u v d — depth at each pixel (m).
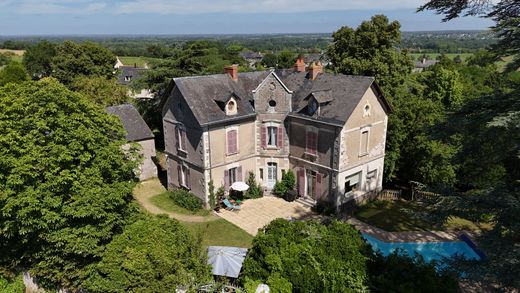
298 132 28.20
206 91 28.16
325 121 25.62
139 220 17.84
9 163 15.48
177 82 27.33
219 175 28.20
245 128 28.86
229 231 24.97
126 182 18.72
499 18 14.58
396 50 37.84
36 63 84.44
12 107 16.38
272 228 17.12
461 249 22.62
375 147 28.55
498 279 13.23
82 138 16.89
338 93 26.81
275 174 30.50
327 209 26.81
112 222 17.41
